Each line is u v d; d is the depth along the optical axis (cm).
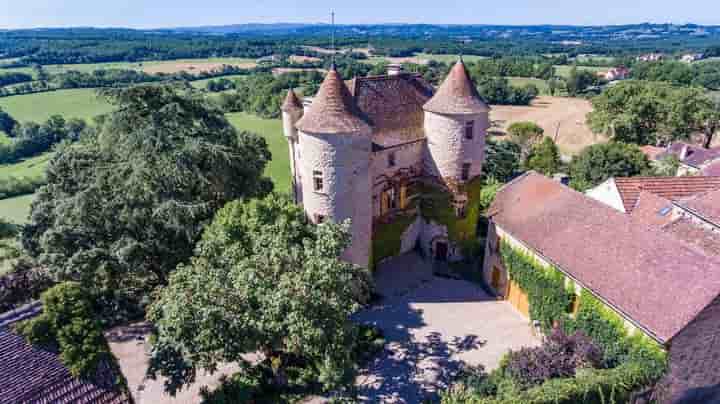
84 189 2953
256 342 1952
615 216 2505
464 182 3412
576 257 2444
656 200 2900
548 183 3070
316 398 2262
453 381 2347
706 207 2534
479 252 3766
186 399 2300
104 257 2739
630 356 2070
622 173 5147
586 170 5353
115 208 2828
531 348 2262
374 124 3200
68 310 1823
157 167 2800
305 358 2441
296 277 1892
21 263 3112
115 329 2923
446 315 2961
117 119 2956
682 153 6084
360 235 3072
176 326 1806
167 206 2709
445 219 3544
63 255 2723
